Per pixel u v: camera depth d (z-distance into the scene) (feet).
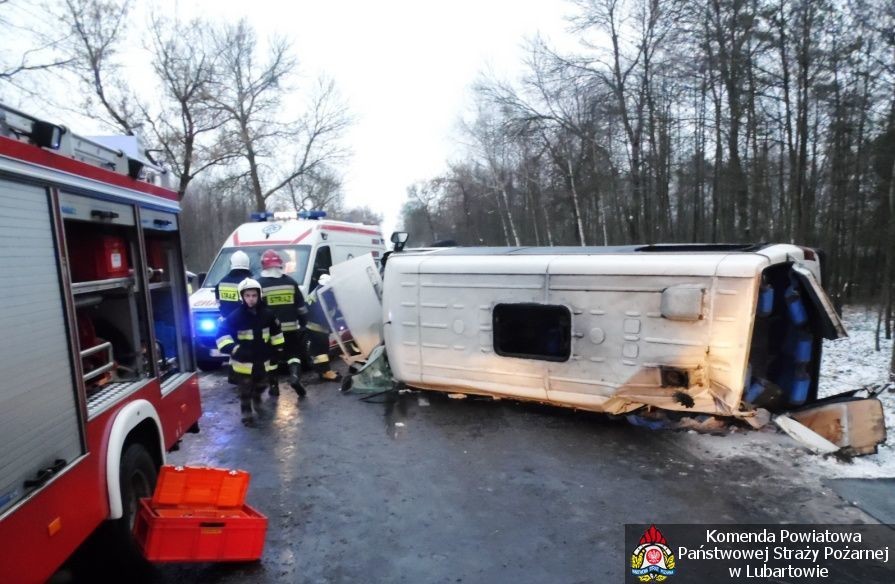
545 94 75.66
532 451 15.80
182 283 14.53
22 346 7.16
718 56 59.16
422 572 10.25
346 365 27.91
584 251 19.03
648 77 68.13
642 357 16.34
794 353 16.90
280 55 82.28
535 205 102.73
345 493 13.69
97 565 9.99
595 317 17.16
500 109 79.97
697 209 72.79
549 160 82.89
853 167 59.47
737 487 13.00
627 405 16.92
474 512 12.48
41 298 7.72
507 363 18.94
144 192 12.24
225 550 10.30
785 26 55.52
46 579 7.25
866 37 50.26
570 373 17.74
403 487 13.89
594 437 16.58
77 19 55.36
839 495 12.37
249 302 19.71
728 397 15.03
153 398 11.59
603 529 11.55
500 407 19.65
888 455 14.57
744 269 14.73
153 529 9.79
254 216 34.32
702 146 73.51
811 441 14.84
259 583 10.04
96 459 8.91
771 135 64.85
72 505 8.05
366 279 25.11
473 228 145.79
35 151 7.84
